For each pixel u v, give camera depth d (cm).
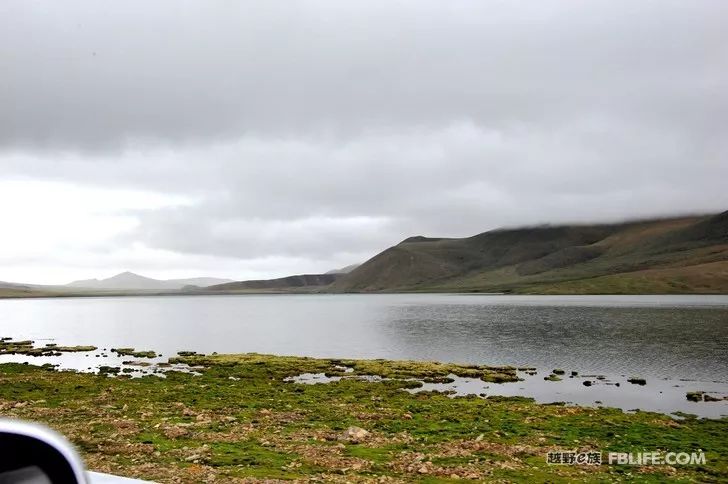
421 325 15975
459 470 2352
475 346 10450
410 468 2355
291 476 2161
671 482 2306
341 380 5875
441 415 3731
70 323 19325
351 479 2158
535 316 18412
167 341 12294
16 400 4028
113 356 8900
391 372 6744
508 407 4159
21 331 15550
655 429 3400
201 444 2655
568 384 6016
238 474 2155
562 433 3231
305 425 3253
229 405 3962
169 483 2017
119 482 1115
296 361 7800
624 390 5634
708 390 5656
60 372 6156
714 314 18150
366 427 3256
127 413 3478
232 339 12725
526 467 2466
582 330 13125
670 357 8375
